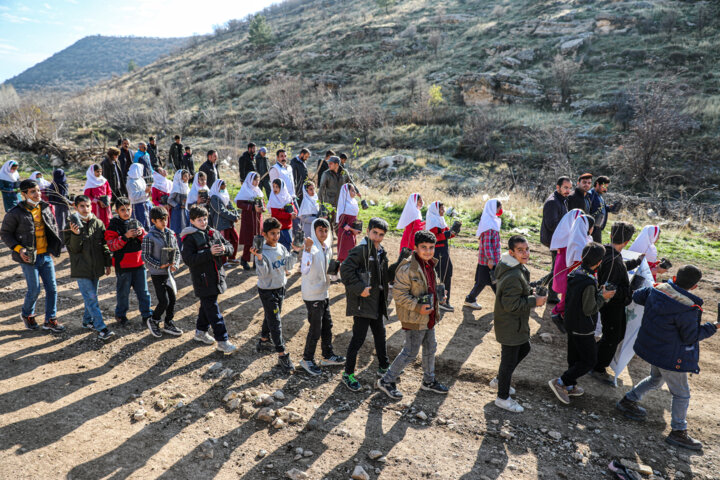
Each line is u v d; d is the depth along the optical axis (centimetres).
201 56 8662
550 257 961
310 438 422
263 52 7112
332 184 922
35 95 7800
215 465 385
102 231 581
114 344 576
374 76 4784
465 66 4297
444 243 686
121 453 393
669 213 1473
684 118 2398
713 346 626
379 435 430
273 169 950
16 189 892
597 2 4697
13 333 589
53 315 598
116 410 450
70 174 1638
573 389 492
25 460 377
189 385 497
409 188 1605
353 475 372
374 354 581
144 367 529
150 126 4534
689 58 3275
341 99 4234
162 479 367
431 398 492
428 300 447
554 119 2950
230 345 563
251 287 781
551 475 388
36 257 578
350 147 3209
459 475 382
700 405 493
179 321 652
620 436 441
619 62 3506
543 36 4369
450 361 564
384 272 487
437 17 5966
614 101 2878
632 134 2358
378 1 7194
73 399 463
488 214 695
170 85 6281
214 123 4328
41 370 510
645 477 391
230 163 1983
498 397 479
